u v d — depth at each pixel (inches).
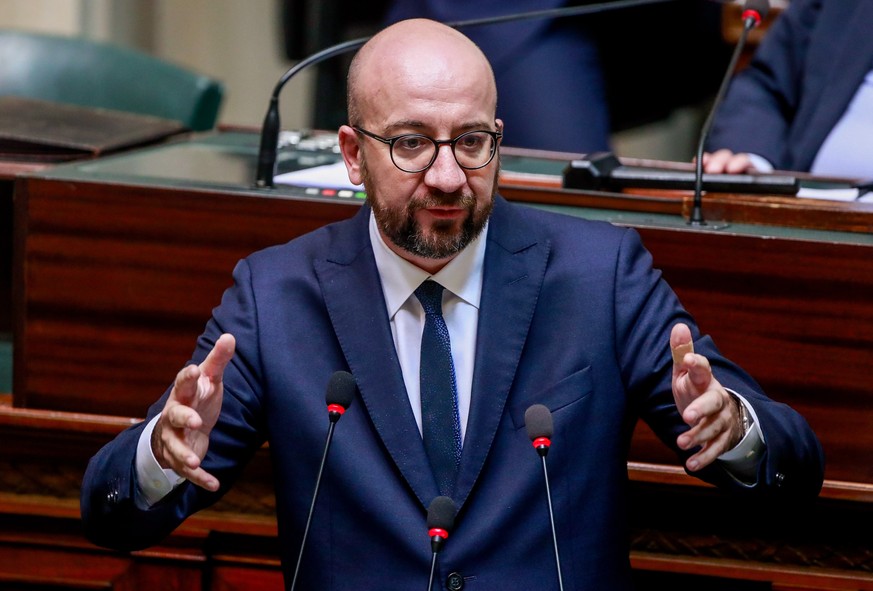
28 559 390.0
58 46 616.4
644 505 361.1
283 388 301.0
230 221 363.9
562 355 299.0
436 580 287.1
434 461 294.4
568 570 289.0
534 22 572.7
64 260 375.2
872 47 481.7
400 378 297.4
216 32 921.5
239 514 379.9
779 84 514.6
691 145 917.8
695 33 603.5
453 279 301.4
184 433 265.9
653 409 298.0
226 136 483.5
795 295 337.1
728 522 358.0
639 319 301.9
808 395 340.2
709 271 341.1
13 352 382.6
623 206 373.7
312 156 431.5
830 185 418.0
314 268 311.3
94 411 380.2
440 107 277.6
